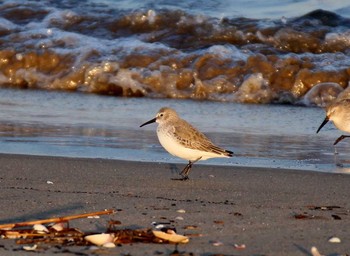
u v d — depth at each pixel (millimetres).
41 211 8234
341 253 6875
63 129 14047
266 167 11367
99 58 19625
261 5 22016
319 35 20062
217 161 11773
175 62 19109
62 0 22891
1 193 9109
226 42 20109
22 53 20156
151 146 12781
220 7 21969
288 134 14133
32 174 10438
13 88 19250
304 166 11508
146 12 21203
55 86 19328
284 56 19016
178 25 20828
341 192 9812
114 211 8180
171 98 18219
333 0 22031
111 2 22594
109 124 14672
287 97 17922
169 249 6781
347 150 12836
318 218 8227
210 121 15242
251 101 17922
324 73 18344
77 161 11398
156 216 8102
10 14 22172
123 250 6688
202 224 7797
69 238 6922
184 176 10539
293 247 7023
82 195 9148
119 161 11516
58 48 20266
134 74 18875
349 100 13562
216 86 18328
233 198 9328
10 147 12359
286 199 9328
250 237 7328
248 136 13797
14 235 6965
